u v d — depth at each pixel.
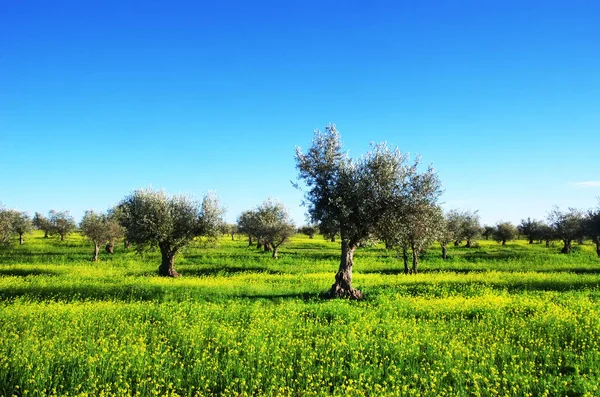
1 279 28.53
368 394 9.80
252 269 40.03
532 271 39.31
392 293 22.95
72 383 9.69
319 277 32.19
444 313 17.47
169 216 33.75
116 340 12.88
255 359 11.55
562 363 11.72
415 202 21.77
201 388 10.10
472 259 51.34
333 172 22.78
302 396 9.67
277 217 53.06
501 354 11.98
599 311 17.02
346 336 13.64
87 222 48.81
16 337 12.75
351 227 21.92
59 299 20.55
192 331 13.70
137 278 30.31
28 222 69.19
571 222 62.84
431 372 10.53
